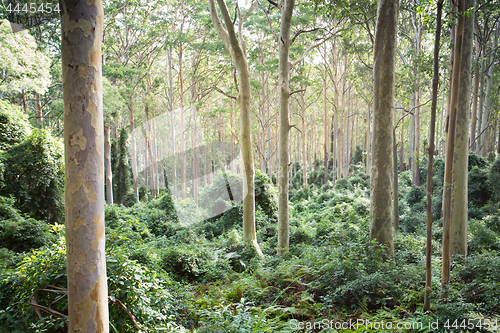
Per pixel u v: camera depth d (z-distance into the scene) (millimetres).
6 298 3717
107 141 14414
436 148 35250
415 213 14609
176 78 29172
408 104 25578
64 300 3449
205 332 3789
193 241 9328
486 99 21672
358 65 25859
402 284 5348
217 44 21266
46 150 11297
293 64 10031
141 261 5859
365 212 12984
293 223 13547
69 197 1992
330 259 6184
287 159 9289
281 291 5598
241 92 9062
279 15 23234
